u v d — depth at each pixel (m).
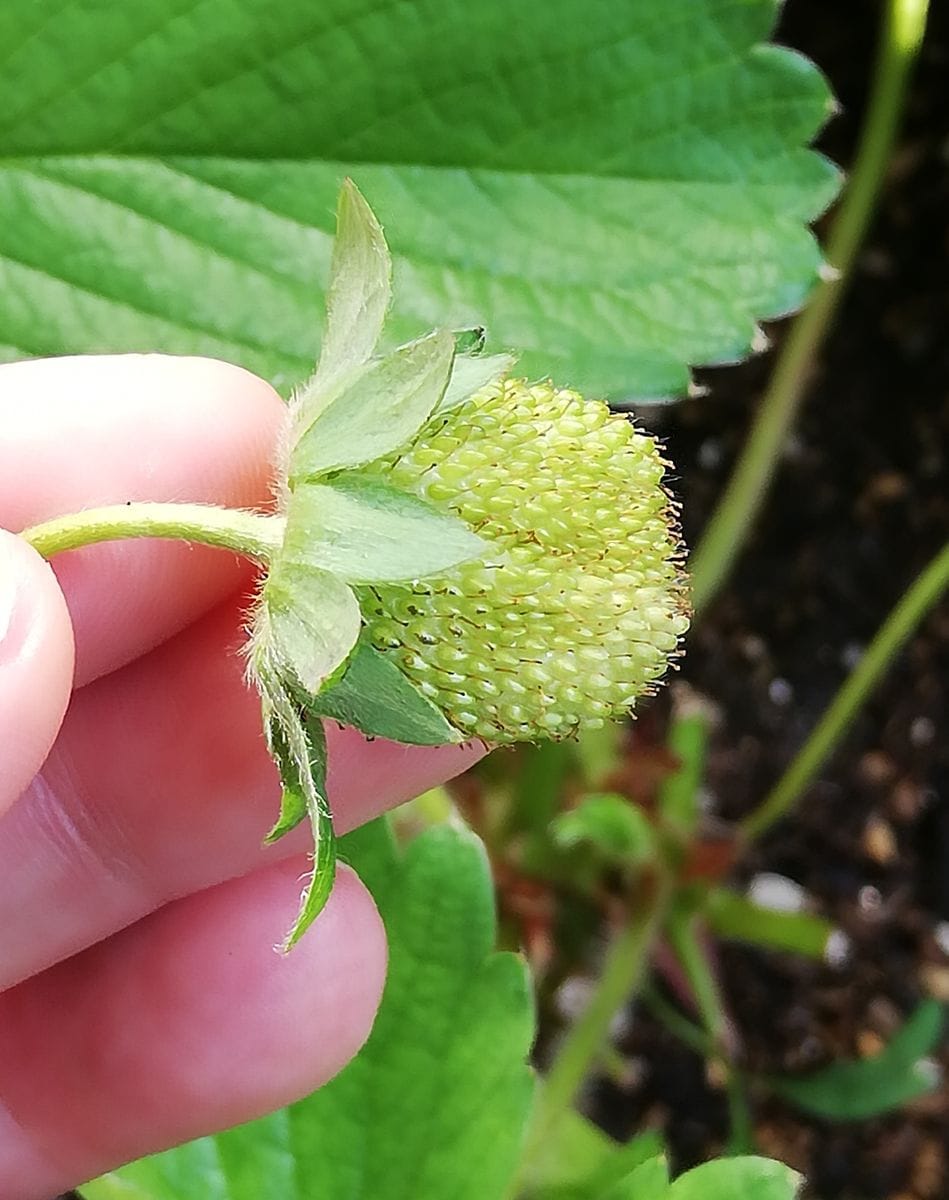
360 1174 0.11
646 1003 0.19
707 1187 0.10
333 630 0.07
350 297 0.08
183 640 0.10
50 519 0.09
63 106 0.11
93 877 0.10
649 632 0.08
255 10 0.11
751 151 0.12
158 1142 0.11
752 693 0.19
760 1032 0.19
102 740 0.10
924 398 0.20
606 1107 0.19
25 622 0.07
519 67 0.12
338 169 0.12
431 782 0.10
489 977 0.11
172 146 0.12
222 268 0.12
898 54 0.16
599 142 0.12
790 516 0.20
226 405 0.09
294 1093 0.11
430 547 0.07
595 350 0.11
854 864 0.19
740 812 0.19
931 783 0.19
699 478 0.20
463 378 0.07
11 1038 0.11
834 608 0.20
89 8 0.11
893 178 0.20
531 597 0.08
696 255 0.12
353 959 0.11
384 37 0.11
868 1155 0.19
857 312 0.20
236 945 0.10
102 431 0.09
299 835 0.10
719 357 0.12
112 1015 0.11
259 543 0.08
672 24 0.11
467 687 0.08
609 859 0.15
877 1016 0.19
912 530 0.19
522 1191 0.14
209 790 0.10
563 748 0.16
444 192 0.12
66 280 0.12
